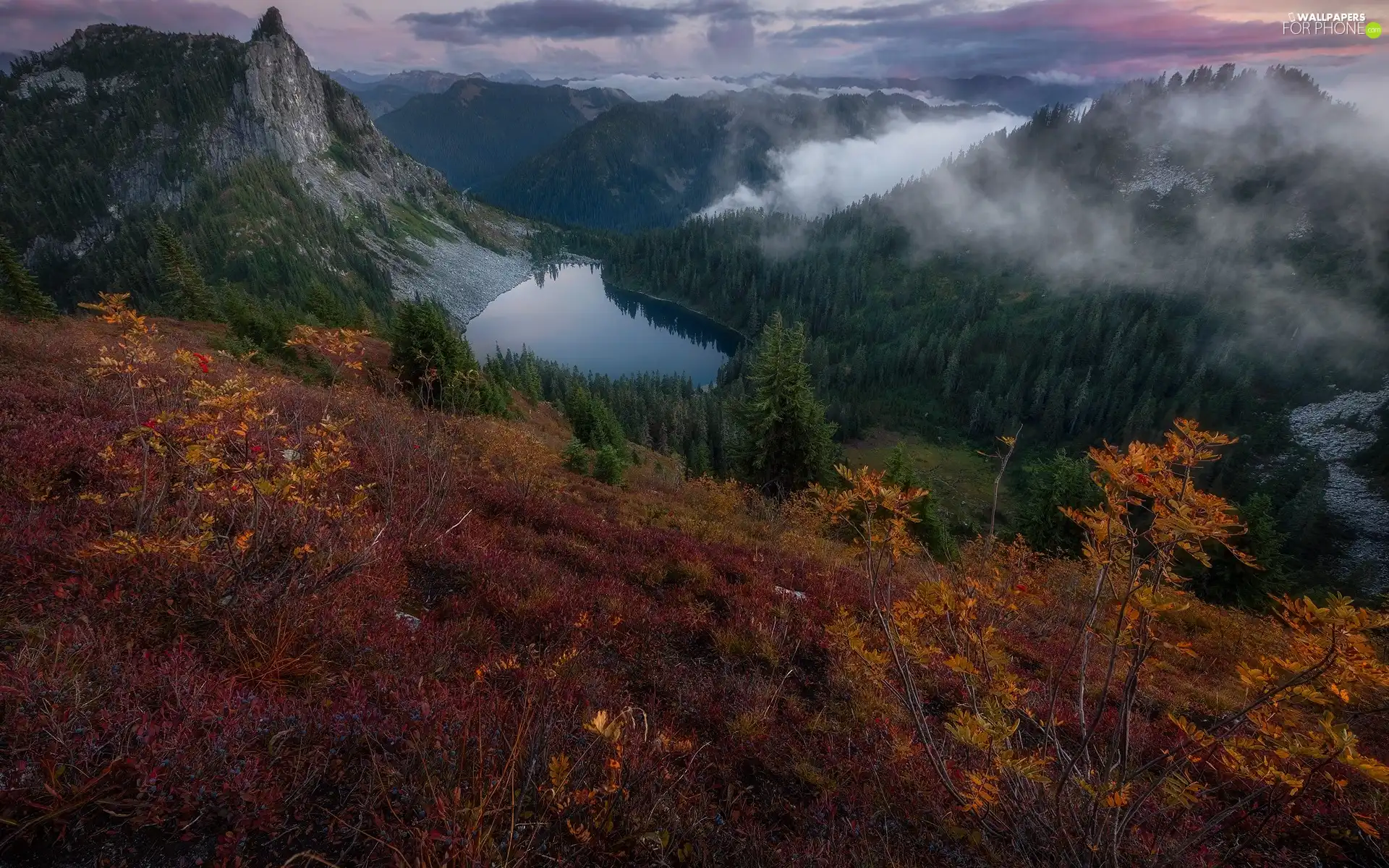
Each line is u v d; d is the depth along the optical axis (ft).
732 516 49.19
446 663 14.20
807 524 43.52
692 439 311.27
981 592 12.35
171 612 12.16
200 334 107.86
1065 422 433.07
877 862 10.87
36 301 133.39
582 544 28.25
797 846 11.02
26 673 8.77
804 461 88.38
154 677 10.08
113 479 18.16
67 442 20.07
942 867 11.23
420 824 8.14
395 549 20.77
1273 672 8.07
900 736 14.90
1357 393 439.63
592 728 8.80
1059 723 17.76
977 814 11.56
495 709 11.31
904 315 651.66
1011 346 538.88
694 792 11.75
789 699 16.98
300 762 9.00
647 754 10.88
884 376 521.24
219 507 16.55
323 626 13.38
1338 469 378.12
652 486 71.26
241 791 8.19
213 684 10.48
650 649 18.71
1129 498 8.83
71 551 13.20
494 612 18.98
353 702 10.60
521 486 36.11
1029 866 10.54
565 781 8.54
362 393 43.47
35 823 7.35
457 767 9.14
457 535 24.49
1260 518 79.20
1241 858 12.48
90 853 7.51
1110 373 459.32
